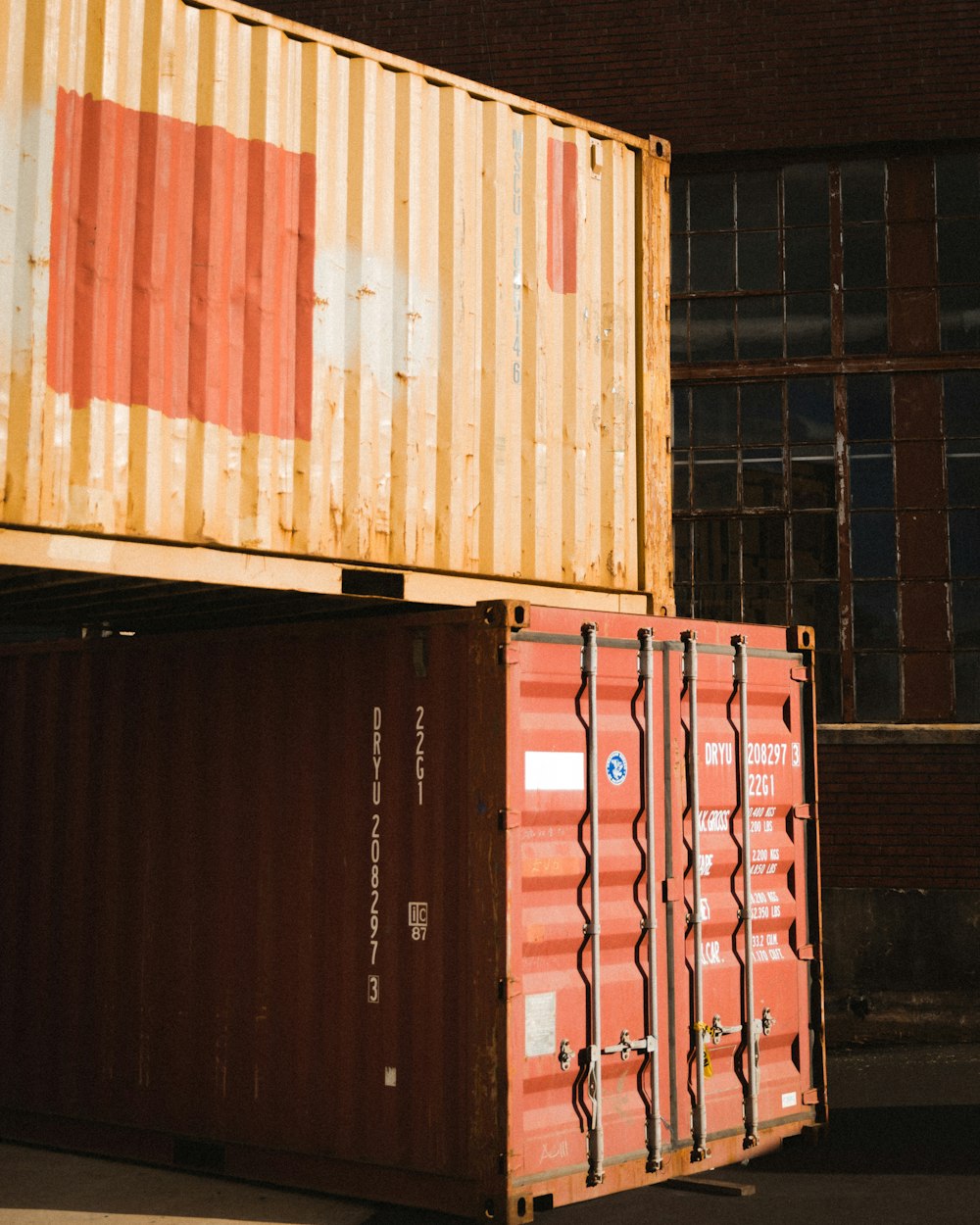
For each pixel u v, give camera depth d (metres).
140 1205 6.39
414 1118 6.14
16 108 5.90
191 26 6.41
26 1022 7.92
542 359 7.40
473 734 6.09
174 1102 7.11
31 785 8.17
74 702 8.01
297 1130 6.57
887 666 11.00
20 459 5.78
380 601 6.90
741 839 7.07
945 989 10.41
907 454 11.16
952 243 11.27
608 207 7.77
